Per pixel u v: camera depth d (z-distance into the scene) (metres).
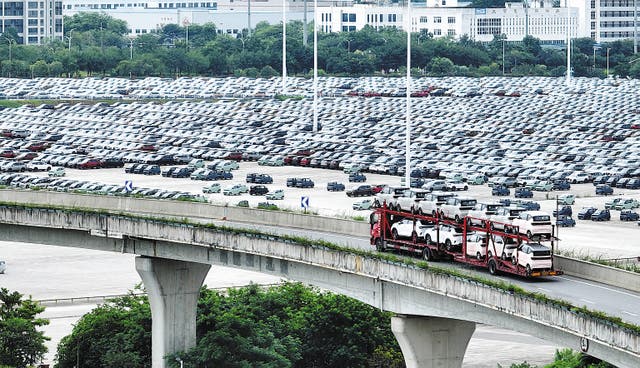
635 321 185.75
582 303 198.38
